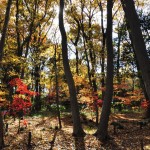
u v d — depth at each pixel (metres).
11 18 24.50
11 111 20.14
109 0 16.28
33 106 30.86
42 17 26.70
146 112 24.78
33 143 14.98
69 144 15.28
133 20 7.02
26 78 23.55
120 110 31.52
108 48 16.50
